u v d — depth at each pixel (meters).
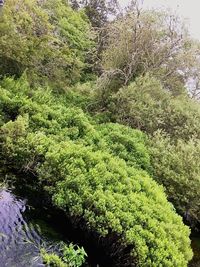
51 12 18.17
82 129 11.36
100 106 14.80
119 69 14.77
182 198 11.46
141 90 14.23
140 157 11.58
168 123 13.88
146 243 8.15
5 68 13.11
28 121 10.50
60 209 8.74
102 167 9.37
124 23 15.58
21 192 8.89
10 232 7.46
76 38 18.47
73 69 16.44
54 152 9.30
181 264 8.34
